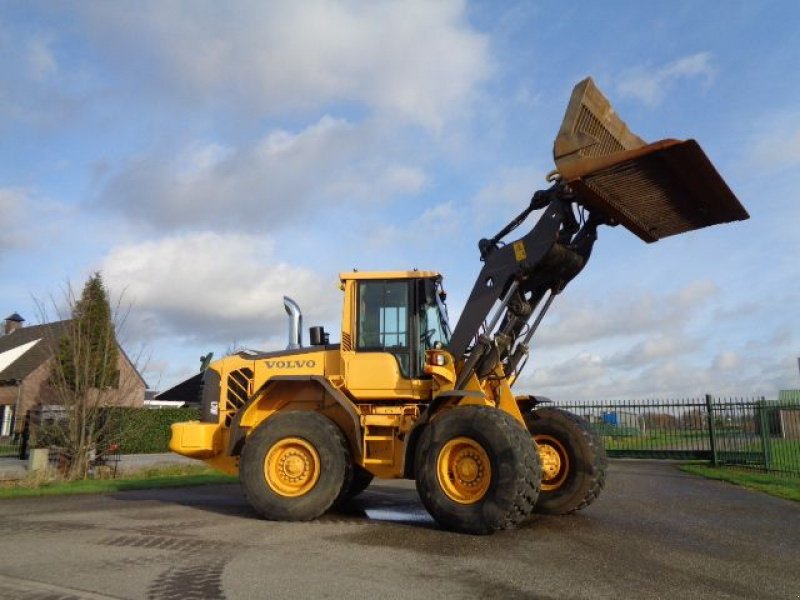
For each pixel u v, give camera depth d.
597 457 7.41
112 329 14.70
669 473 13.07
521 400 8.02
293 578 4.52
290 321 8.82
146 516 7.49
